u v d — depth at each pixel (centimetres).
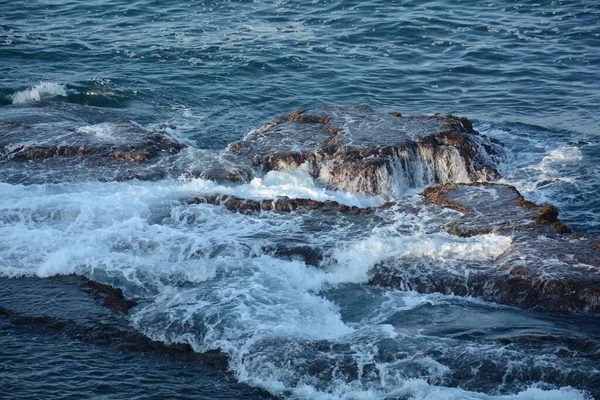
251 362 1395
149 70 2894
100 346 1462
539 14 3366
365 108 2425
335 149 2120
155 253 1733
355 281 1656
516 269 1603
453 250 1689
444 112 2602
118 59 2983
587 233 1852
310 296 1596
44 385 1341
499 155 2242
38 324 1519
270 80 2830
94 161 2148
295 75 2869
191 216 1872
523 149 2322
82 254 1720
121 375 1380
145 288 1631
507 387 1298
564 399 1266
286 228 1817
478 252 1683
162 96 2702
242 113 2602
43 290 1625
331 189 2062
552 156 2261
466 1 3522
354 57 3012
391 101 2692
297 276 1648
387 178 2047
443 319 1505
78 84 2748
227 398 1327
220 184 2042
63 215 1873
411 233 1772
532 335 1410
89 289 1627
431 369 1341
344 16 3366
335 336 1473
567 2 3456
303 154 2112
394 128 2234
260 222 1844
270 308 1545
